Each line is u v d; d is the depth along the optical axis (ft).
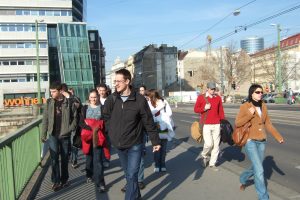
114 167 34.55
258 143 22.22
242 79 314.76
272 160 36.17
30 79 301.84
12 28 300.61
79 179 30.12
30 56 301.84
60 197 24.66
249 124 22.12
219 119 32.45
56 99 26.55
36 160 34.19
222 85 294.66
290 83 301.22
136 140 19.57
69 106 26.71
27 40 301.84
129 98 19.47
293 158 36.96
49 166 35.78
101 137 25.76
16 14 301.63
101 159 25.88
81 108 27.09
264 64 322.96
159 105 31.58
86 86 265.34
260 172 21.84
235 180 28.09
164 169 32.19
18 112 162.61
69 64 265.34
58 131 26.43
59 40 268.41
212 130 32.42
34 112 124.16
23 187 26.09
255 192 24.53
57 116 26.43
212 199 23.29
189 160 37.24
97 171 25.76
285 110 118.93
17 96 296.30
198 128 33.40
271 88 307.17
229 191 25.00
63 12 310.24
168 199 23.76
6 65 299.58
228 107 168.76
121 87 19.56
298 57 311.27
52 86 26.17
